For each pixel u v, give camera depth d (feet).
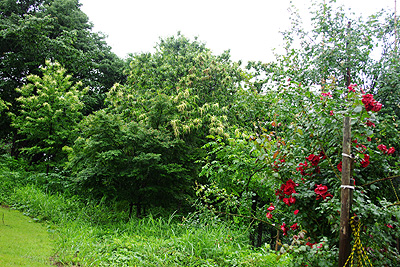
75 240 16.07
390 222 8.96
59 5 51.13
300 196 9.45
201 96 34.83
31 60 45.57
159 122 26.91
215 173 18.29
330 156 10.08
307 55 22.20
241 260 13.82
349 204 7.97
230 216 20.03
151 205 24.34
